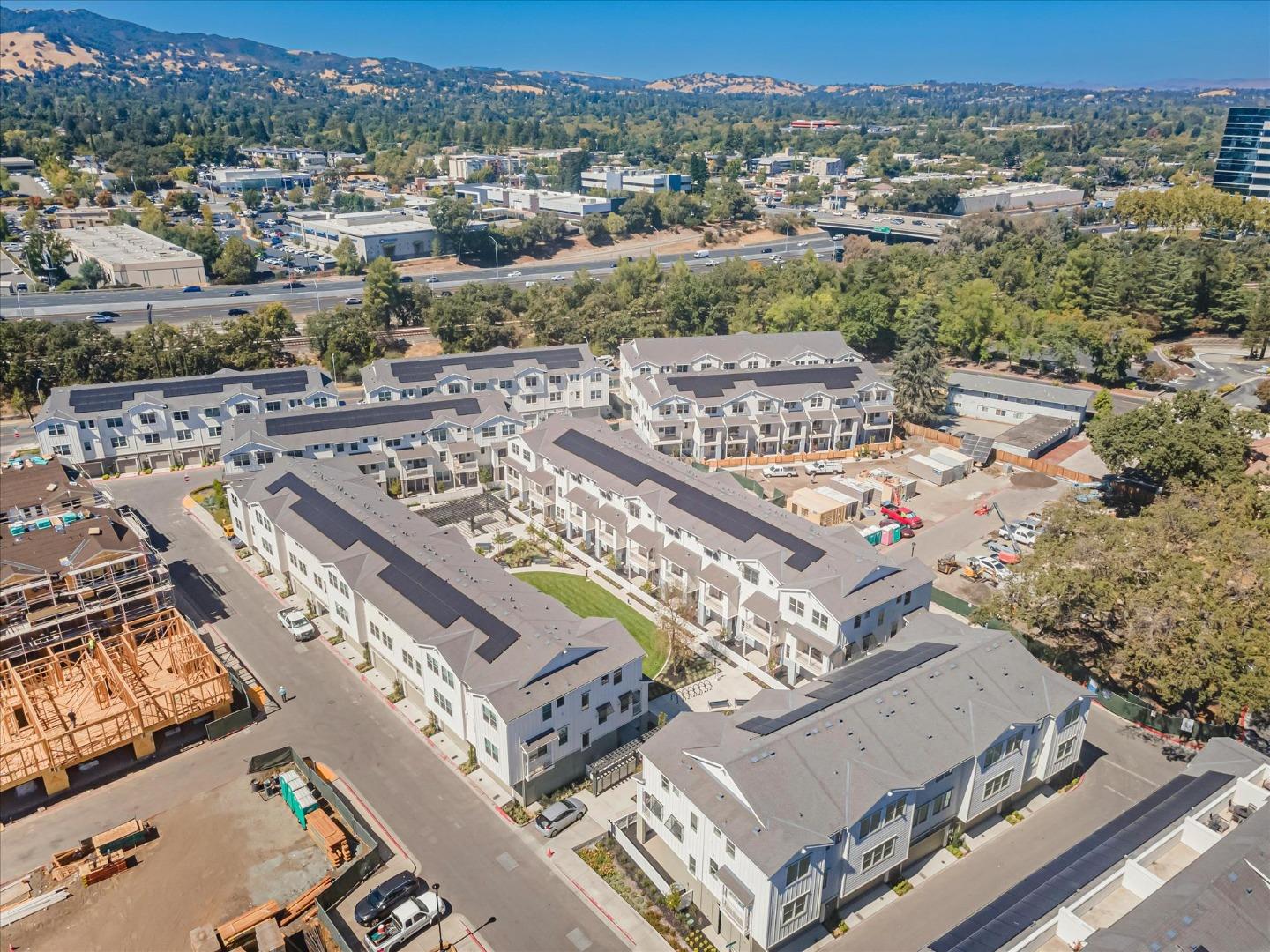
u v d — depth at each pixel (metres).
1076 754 71.75
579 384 154.75
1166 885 51.69
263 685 83.50
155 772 72.69
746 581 88.94
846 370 147.12
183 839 66.06
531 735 67.94
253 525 105.12
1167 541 83.75
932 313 177.38
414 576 83.31
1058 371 177.50
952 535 114.56
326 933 57.94
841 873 58.19
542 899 61.06
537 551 108.00
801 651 83.06
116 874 63.03
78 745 71.88
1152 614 73.94
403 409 128.25
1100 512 91.81
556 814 66.81
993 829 68.00
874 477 130.38
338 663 87.06
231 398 135.00
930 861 64.81
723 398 138.88
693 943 58.12
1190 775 64.69
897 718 64.25
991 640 73.38
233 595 98.56
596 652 72.94
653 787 63.16
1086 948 47.53
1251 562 78.38
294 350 179.62
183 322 194.25
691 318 196.62
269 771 72.69
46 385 149.75
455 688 72.12
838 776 58.94
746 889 54.88
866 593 82.06
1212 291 195.25
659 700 81.69
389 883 60.41
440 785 71.44
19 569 83.25
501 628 74.50
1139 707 79.31
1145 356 177.62
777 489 128.38
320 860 64.25
